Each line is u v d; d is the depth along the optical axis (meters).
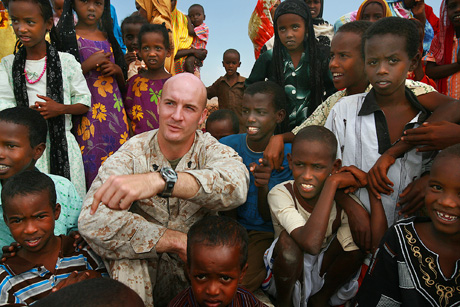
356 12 4.77
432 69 4.11
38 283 2.12
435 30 5.29
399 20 2.25
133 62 5.14
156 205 2.23
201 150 2.34
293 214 2.35
